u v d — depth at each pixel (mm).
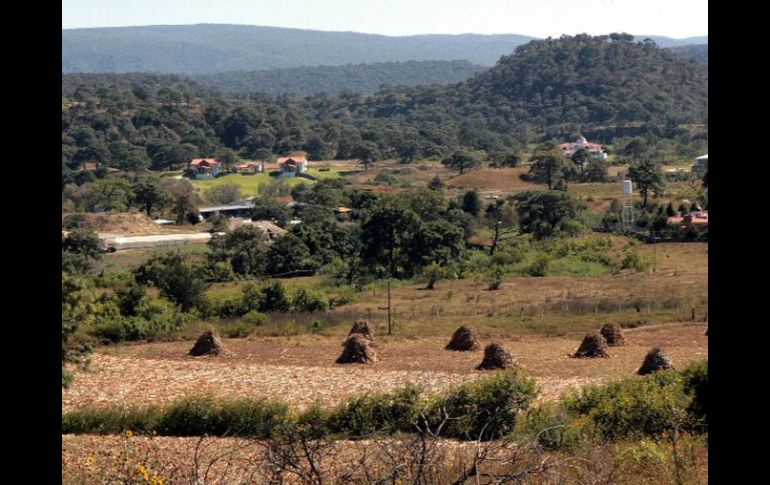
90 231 84562
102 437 21641
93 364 36406
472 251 83062
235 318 52062
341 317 51469
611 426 19391
